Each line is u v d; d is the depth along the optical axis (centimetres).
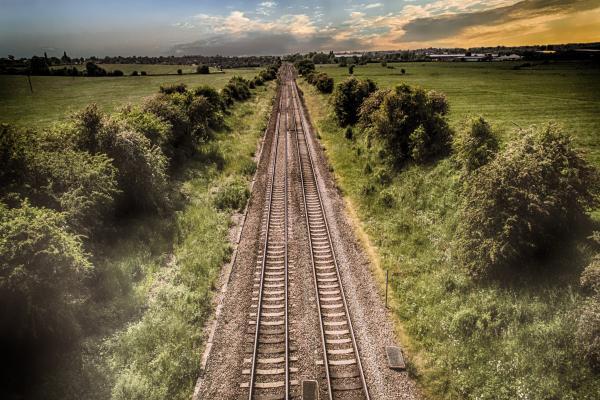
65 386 1052
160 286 1525
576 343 1048
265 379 1116
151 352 1198
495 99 6250
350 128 3828
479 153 1981
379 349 1243
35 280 1056
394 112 2784
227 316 1375
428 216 2058
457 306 1389
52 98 7812
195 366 1147
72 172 1667
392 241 1898
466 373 1126
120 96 8050
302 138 4028
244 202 2367
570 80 9169
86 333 1252
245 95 7125
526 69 13025
